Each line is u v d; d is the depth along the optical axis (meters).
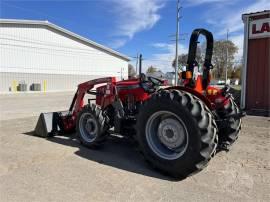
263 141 5.36
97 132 4.71
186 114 3.45
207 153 3.39
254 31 9.48
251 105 9.66
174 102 3.56
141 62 5.33
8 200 2.94
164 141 3.80
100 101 5.20
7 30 26.45
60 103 13.77
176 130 3.69
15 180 3.44
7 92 24.97
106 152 4.65
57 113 5.84
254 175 3.67
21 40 27.66
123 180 3.48
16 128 6.62
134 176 3.62
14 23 26.84
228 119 4.38
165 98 3.66
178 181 3.48
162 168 3.67
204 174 3.71
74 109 5.86
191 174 3.57
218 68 57.28
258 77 9.49
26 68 28.28
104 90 5.07
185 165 3.46
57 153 4.55
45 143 5.18
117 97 4.70
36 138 5.57
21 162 4.09
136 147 4.93
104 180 3.47
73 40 33.22
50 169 3.82
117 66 40.62
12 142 5.25
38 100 15.77
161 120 3.85
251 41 9.58
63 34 31.88
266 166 4.00
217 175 3.67
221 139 4.45
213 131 3.43
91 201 2.93
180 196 3.05
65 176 3.58
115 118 4.64
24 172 3.70
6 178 3.50
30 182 3.38
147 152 3.85
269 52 9.27
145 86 4.71
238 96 10.45
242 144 5.14
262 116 8.40
